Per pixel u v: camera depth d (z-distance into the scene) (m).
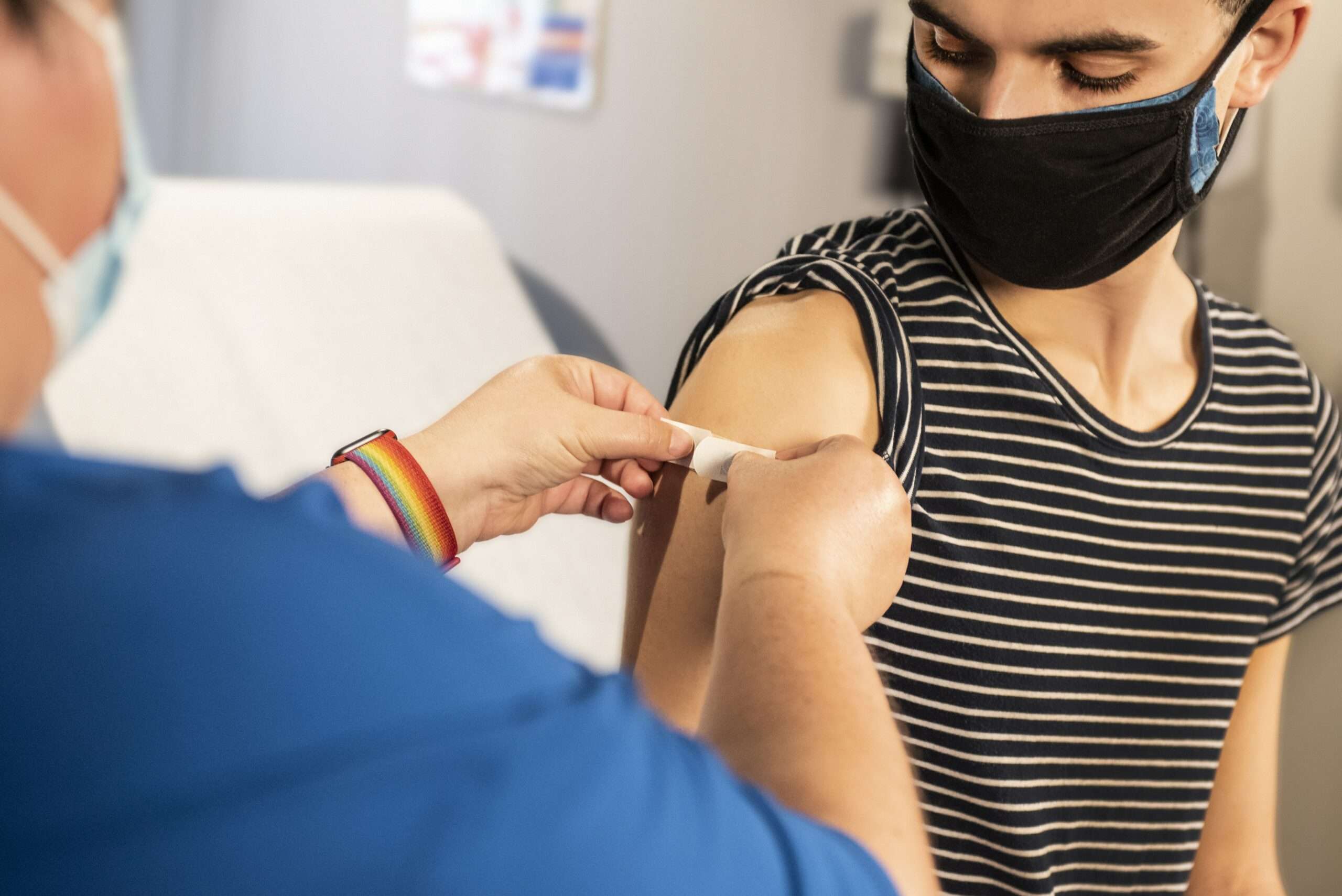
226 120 4.27
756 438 0.79
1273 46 0.84
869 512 0.63
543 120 2.87
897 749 0.49
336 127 3.68
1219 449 0.97
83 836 0.31
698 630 0.80
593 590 2.03
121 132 0.40
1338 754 1.49
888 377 0.81
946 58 0.83
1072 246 0.85
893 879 0.42
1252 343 1.01
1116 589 0.94
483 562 2.00
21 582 0.31
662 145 2.58
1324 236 1.44
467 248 2.68
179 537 0.32
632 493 0.81
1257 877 1.09
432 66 3.16
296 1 3.75
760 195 2.38
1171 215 0.86
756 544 0.60
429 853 0.32
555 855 0.34
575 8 2.70
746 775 0.48
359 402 2.21
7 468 0.33
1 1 0.35
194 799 0.31
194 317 2.24
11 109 0.36
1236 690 1.01
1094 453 0.91
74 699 0.31
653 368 2.71
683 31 2.48
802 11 2.24
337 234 2.57
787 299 0.87
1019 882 0.94
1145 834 1.00
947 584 0.89
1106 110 0.80
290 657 0.32
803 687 0.50
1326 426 1.02
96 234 0.40
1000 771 0.92
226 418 2.10
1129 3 0.76
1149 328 0.97
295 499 0.37
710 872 0.37
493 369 2.40
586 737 0.36
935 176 0.88
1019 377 0.89
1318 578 1.05
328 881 0.32
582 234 2.83
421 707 0.33
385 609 0.34
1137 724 0.96
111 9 0.39
